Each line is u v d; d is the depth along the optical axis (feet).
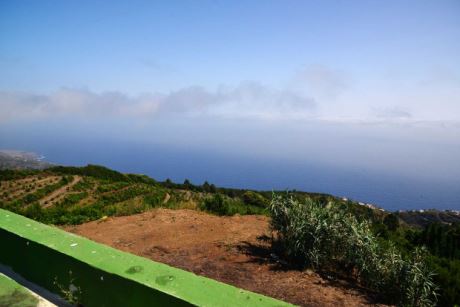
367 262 15.39
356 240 15.92
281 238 18.39
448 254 26.94
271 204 18.54
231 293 5.09
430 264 17.33
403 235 31.40
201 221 25.00
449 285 16.06
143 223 24.44
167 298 5.11
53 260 6.97
